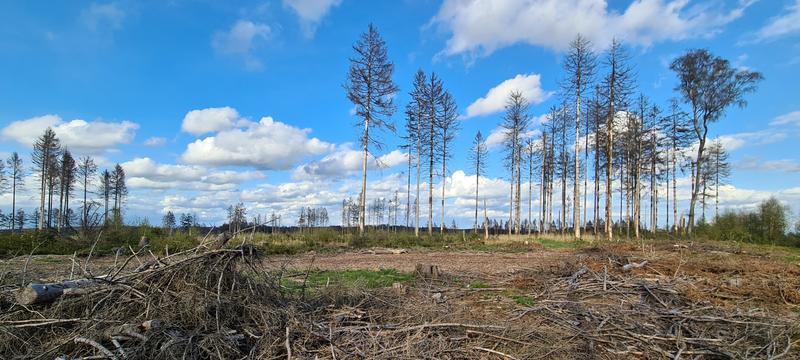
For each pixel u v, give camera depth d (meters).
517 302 7.22
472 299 7.48
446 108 32.09
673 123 31.45
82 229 15.24
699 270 10.16
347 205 37.88
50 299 4.70
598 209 33.91
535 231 40.91
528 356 4.63
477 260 14.34
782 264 11.73
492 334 5.14
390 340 4.94
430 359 4.45
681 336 5.34
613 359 4.82
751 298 7.61
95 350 4.11
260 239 19.19
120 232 15.97
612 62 27.22
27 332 4.38
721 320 5.97
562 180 38.31
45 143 40.19
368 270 11.15
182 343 4.17
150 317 4.54
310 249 18.34
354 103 25.42
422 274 9.70
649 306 6.90
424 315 5.68
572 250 18.84
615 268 10.48
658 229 38.78
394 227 40.72
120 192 52.81
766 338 5.20
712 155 38.28
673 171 36.16
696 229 31.34
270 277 5.82
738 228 29.62
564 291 8.04
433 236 26.11
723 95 27.48
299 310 5.45
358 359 4.47
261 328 4.77
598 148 32.03
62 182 43.03
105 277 5.05
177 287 4.93
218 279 5.14
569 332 5.43
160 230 18.14
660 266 10.48
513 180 35.19
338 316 5.49
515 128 34.03
